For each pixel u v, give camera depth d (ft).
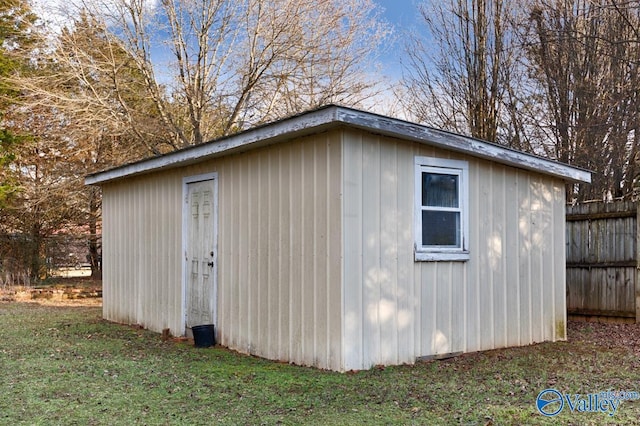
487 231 21.80
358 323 17.97
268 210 20.94
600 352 21.06
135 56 47.62
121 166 30.04
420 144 19.98
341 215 17.74
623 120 34.78
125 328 29.12
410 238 19.49
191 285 25.72
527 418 13.03
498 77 40.96
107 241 33.65
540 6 39.83
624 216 27.35
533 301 23.15
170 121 49.42
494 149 21.24
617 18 35.76
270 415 13.35
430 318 19.89
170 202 27.53
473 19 41.27
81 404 14.30
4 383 16.46
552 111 38.91
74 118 46.88
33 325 29.91
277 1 47.39
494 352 21.09
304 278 19.13
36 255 57.57
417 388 15.79
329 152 18.25
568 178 24.00
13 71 48.01
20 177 56.59
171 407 14.06
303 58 48.52
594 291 28.68
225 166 23.57
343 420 12.91
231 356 21.15
